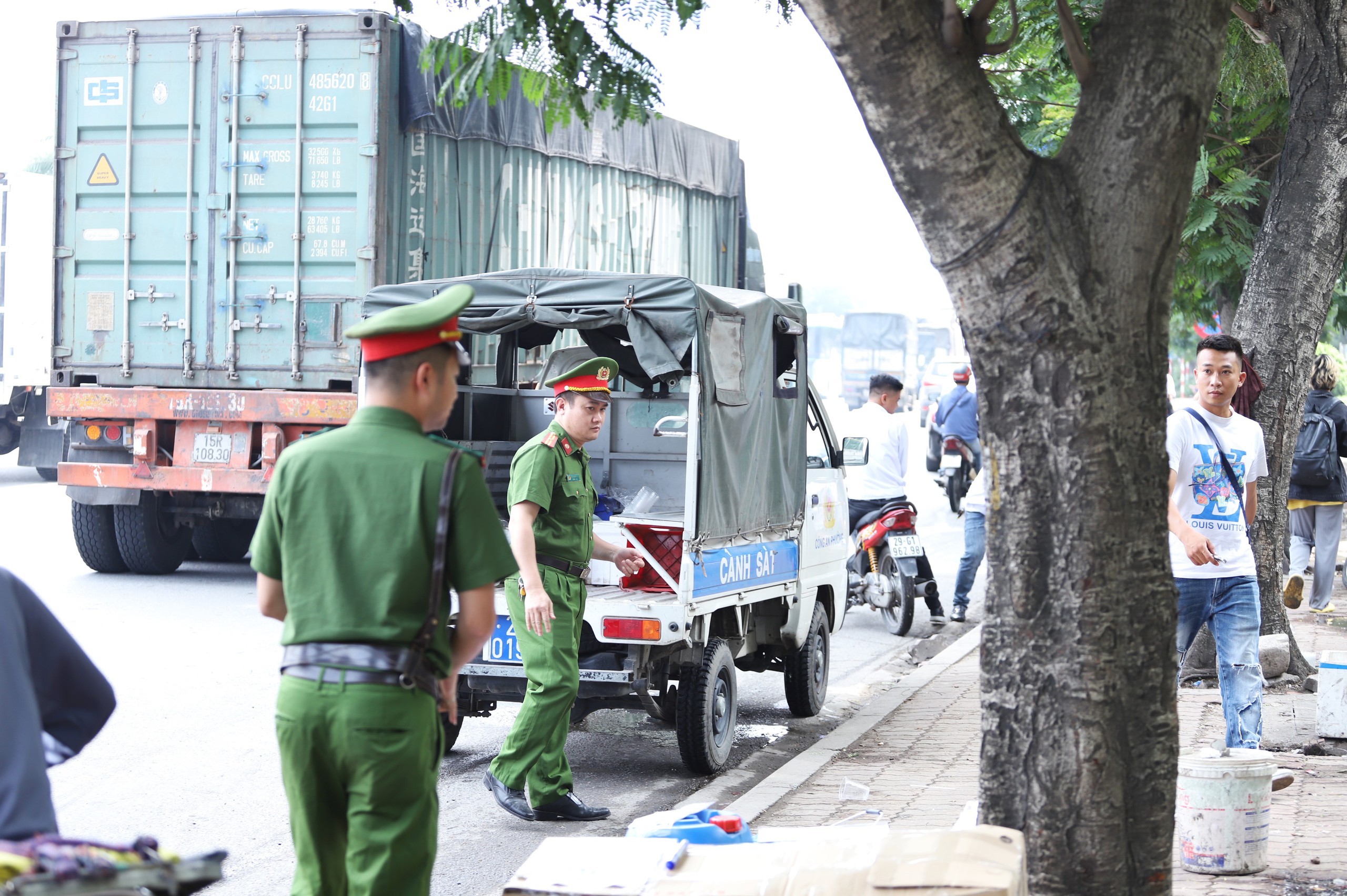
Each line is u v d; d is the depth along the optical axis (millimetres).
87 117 11906
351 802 3211
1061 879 3582
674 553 6871
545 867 3219
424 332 3311
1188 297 14156
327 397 11336
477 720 7953
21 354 19984
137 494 11844
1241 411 8312
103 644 9305
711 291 6891
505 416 8758
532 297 6820
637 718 8297
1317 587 11547
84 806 5980
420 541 3203
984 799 3705
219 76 11602
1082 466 3529
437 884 5188
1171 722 3633
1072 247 3527
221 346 11695
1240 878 4762
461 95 4582
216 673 8523
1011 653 3639
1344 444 11406
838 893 2998
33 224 20328
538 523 5828
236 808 6000
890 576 11258
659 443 8391
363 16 11258
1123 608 3559
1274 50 9953
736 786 6703
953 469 19594
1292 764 6574
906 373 49688
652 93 4473
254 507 11953
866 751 7098
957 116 3465
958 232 3533
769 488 7535
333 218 11430
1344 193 8352
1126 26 3580
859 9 3412
